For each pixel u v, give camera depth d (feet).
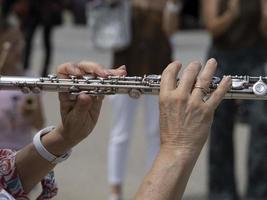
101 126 40.24
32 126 22.41
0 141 22.00
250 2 25.62
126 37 26.55
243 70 25.96
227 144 26.86
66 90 11.20
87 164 33.71
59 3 55.98
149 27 26.71
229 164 27.04
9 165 11.60
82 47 73.10
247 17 25.64
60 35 82.43
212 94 9.50
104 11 26.68
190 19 84.38
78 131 11.63
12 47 22.34
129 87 10.77
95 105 11.60
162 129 9.39
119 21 26.58
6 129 21.85
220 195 27.14
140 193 9.14
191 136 9.28
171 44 27.27
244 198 28.30
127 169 32.81
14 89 11.39
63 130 11.64
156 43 26.84
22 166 11.68
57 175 31.91
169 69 9.66
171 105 9.38
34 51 66.08
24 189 11.71
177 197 9.17
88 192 29.84
